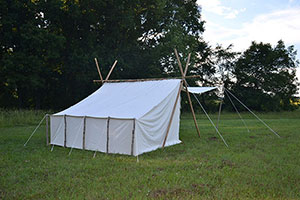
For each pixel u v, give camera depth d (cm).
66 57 2195
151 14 2417
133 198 423
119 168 591
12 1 1852
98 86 2375
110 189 462
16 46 1992
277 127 1407
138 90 941
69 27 2252
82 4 2120
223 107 3158
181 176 528
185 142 951
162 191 456
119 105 846
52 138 876
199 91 1055
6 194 447
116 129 729
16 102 2417
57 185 483
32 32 1827
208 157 705
